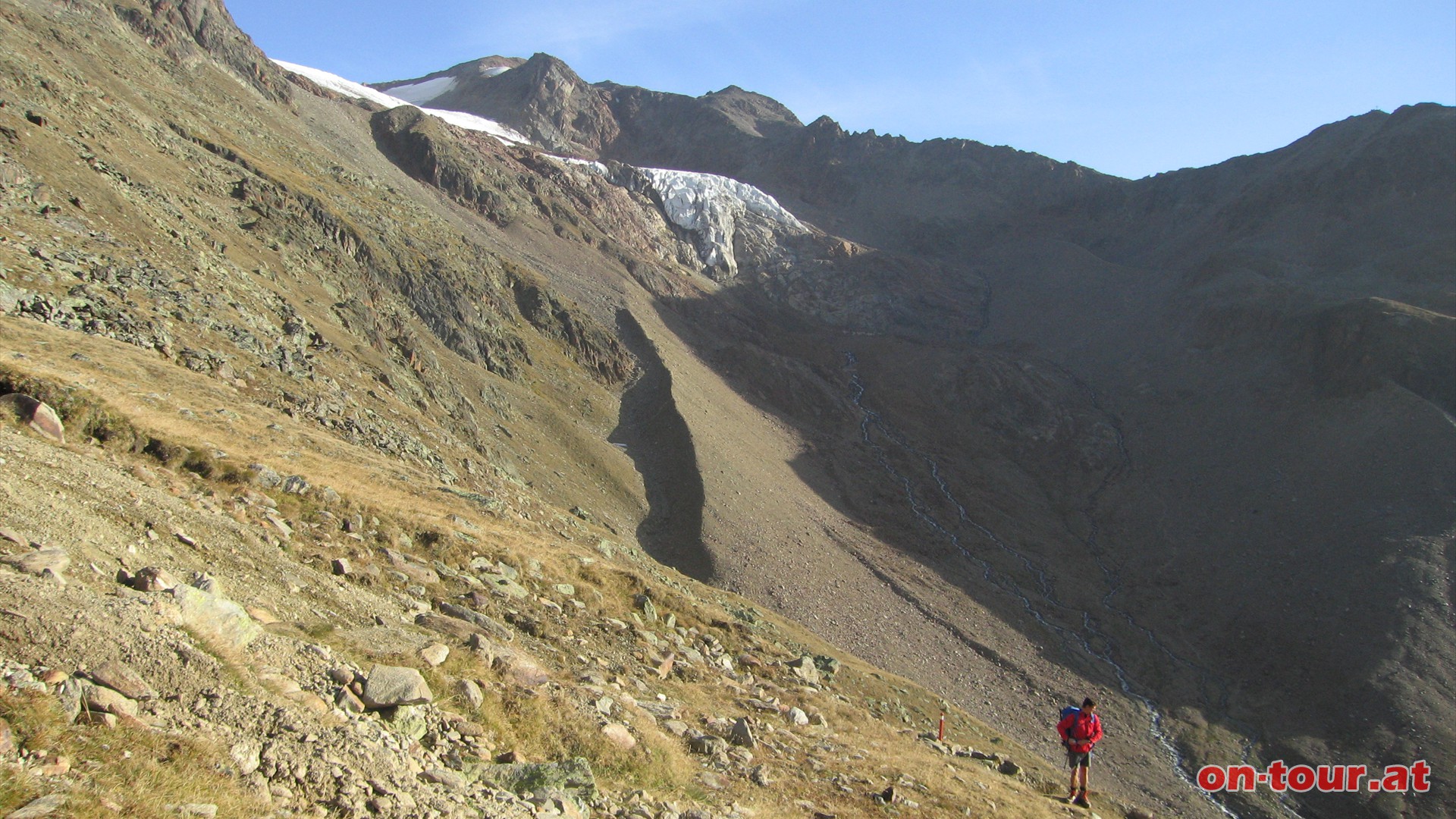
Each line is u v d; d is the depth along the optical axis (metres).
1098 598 150.25
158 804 8.88
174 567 16.75
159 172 88.12
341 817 10.43
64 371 31.38
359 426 58.31
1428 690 114.31
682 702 25.38
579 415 144.00
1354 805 97.12
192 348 50.00
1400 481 161.38
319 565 23.64
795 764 22.97
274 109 178.38
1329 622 132.50
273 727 11.20
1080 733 28.89
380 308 112.44
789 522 133.50
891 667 100.69
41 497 16.55
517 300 166.75
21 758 8.52
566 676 22.39
